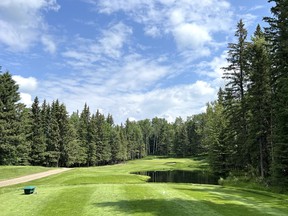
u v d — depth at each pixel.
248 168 34.88
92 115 93.06
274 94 25.89
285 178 22.95
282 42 23.66
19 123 54.44
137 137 150.25
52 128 68.31
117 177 41.31
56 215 10.96
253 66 29.64
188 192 16.86
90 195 15.12
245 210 12.21
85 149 83.44
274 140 24.45
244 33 34.31
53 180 32.78
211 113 62.66
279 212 12.07
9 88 54.53
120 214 11.01
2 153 51.72
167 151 149.75
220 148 45.09
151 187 18.62
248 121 30.45
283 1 23.19
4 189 20.05
